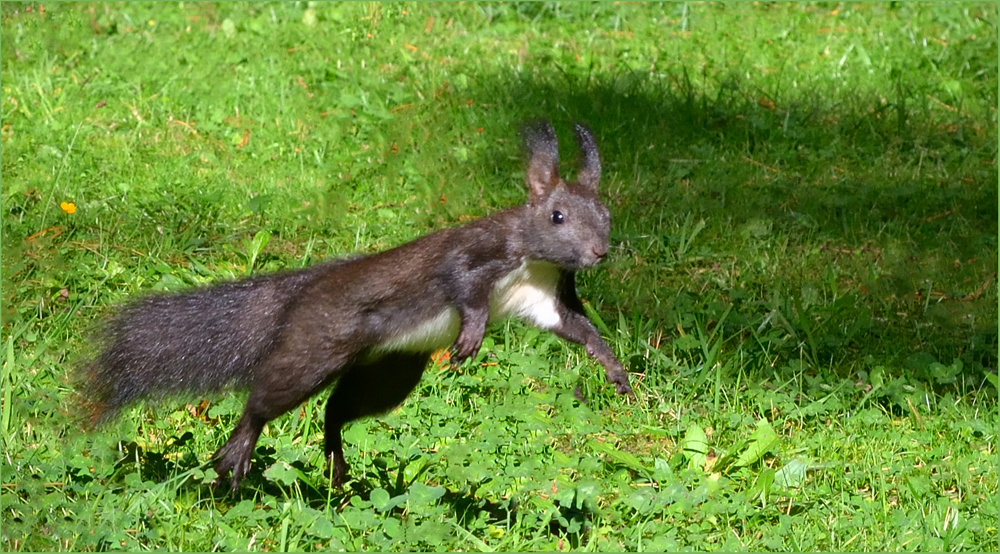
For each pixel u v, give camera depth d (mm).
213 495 8641
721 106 16797
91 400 9086
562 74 17281
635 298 12180
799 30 19469
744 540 8555
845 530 8688
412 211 13859
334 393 9102
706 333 11719
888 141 16359
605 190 14586
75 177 13984
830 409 10531
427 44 18219
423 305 8719
